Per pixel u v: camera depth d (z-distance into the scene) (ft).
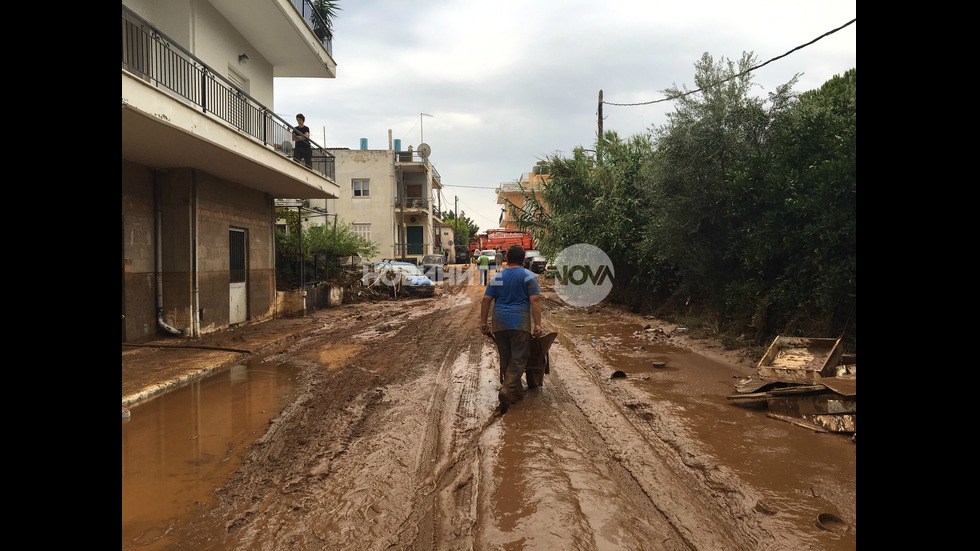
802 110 27.94
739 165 29.81
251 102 46.88
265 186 46.14
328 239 71.00
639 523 10.78
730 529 10.52
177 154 32.42
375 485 12.94
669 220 34.94
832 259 22.90
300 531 10.83
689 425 16.69
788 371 18.26
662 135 36.55
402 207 115.24
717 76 33.88
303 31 46.09
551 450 14.92
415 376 24.76
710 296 36.29
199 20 38.29
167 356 29.73
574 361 27.58
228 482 13.30
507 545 10.00
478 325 43.14
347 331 41.01
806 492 11.89
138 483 13.25
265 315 49.57
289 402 20.71
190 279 36.70
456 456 14.66
